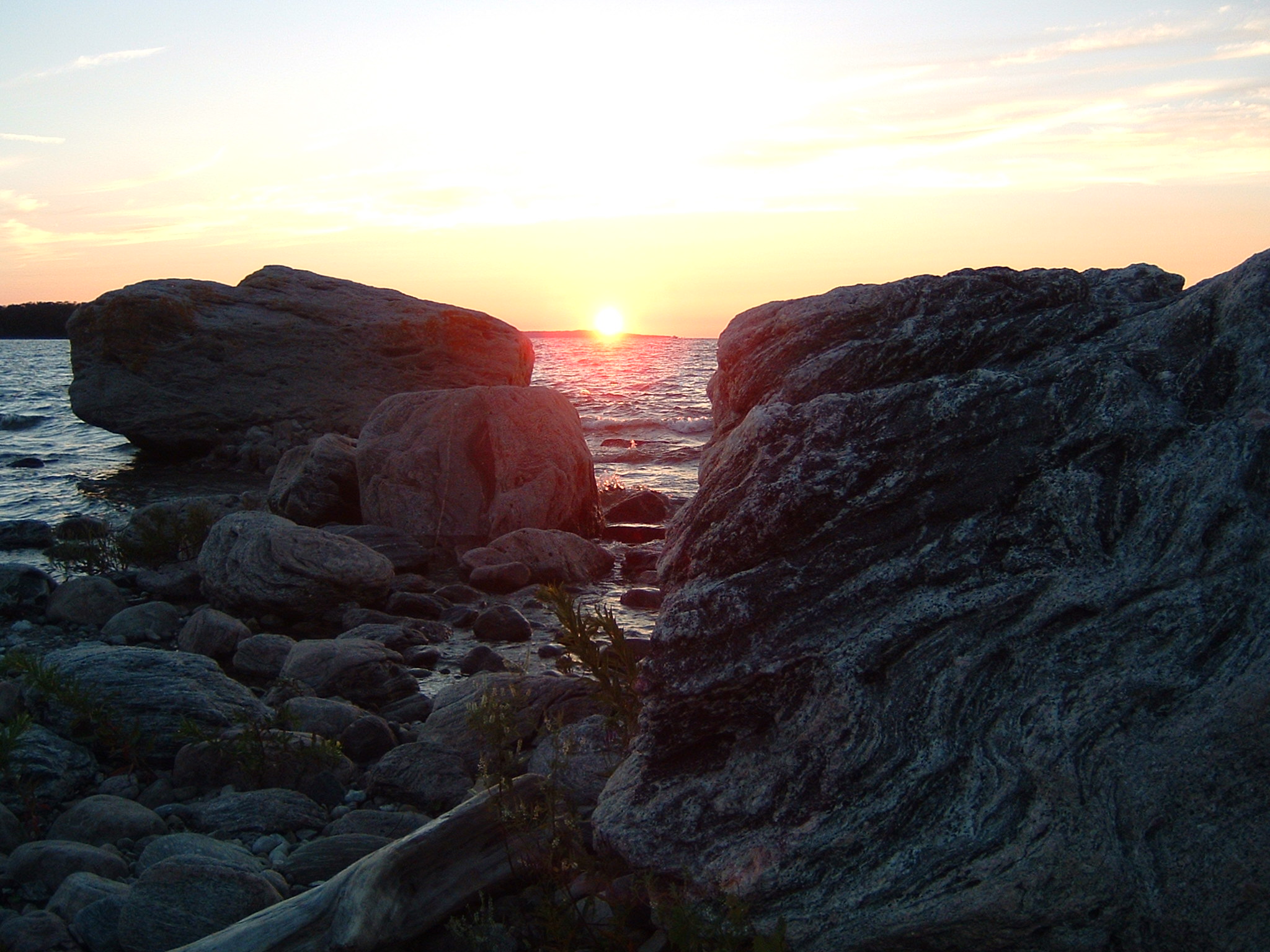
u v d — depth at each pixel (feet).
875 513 13.07
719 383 18.45
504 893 13.43
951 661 11.82
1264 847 9.95
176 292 80.02
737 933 10.69
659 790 12.76
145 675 21.03
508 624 32.35
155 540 40.75
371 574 33.24
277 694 23.84
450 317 85.25
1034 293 14.83
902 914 10.61
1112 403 12.76
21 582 32.63
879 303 15.53
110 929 13.26
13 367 256.73
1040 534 12.35
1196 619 11.16
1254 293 13.20
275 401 80.38
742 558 13.38
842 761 11.56
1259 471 11.93
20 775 18.02
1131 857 10.26
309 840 17.01
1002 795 10.84
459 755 19.25
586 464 48.03
